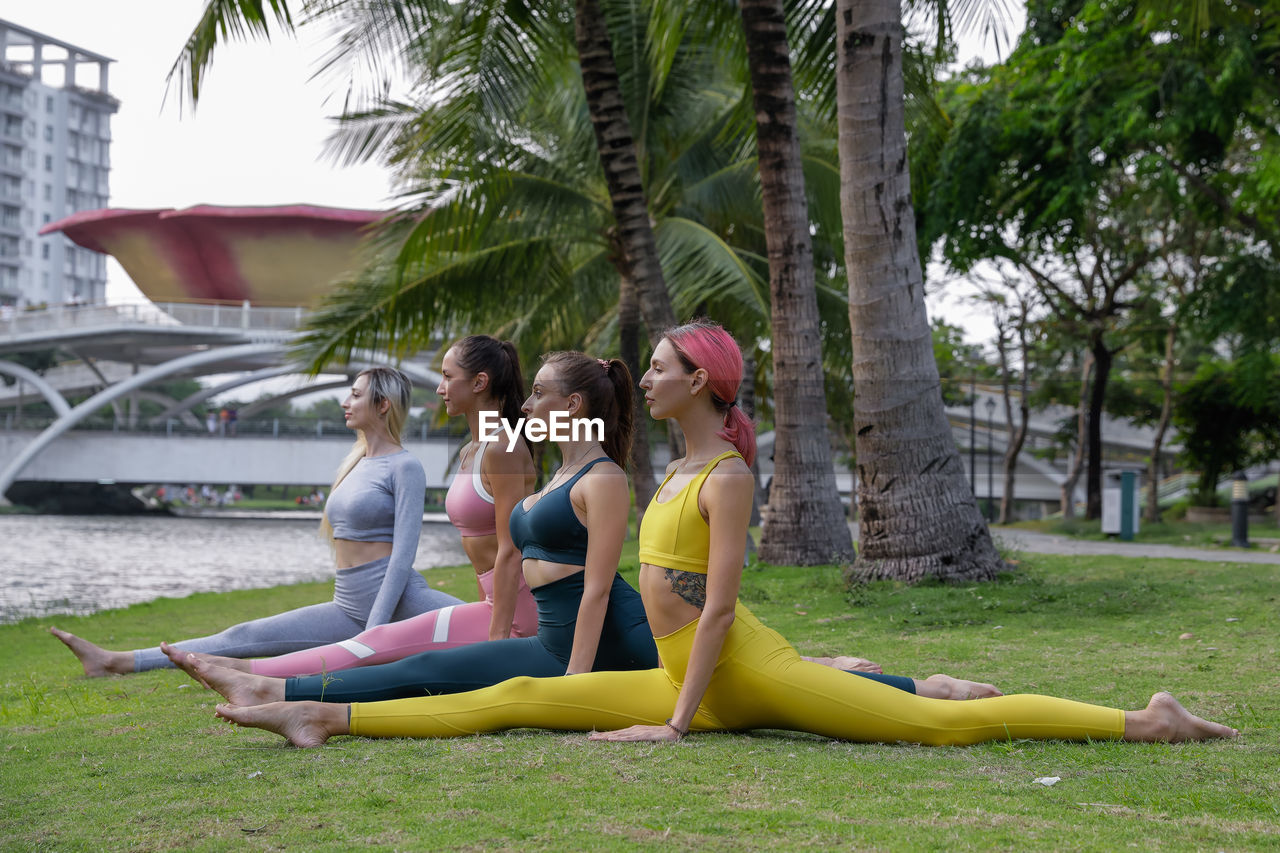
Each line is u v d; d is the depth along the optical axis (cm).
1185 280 2517
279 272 5300
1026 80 1905
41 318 4569
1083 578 911
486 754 287
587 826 220
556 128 1447
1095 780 262
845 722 306
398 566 498
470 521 432
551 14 1166
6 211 12381
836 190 1445
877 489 854
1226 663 495
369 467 517
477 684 345
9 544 2939
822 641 622
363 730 318
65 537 3341
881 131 849
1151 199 2148
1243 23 1650
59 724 396
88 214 5091
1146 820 227
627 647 351
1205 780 263
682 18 1026
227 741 336
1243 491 1620
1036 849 205
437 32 1193
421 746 303
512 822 223
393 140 1386
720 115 1463
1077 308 2612
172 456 4819
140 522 4491
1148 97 1730
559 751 288
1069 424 3553
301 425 4922
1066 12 2053
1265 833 217
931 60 1142
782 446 1113
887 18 848
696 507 315
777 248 1093
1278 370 2588
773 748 296
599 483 341
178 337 4619
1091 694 418
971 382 3381
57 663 648
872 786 254
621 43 1338
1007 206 2108
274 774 275
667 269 1343
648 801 239
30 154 12875
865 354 857
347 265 5259
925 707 307
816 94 1113
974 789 252
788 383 1110
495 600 407
